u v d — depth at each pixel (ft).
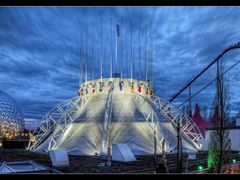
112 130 144.56
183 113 183.01
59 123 168.86
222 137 77.00
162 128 155.63
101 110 160.56
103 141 136.15
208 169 79.82
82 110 168.66
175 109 183.93
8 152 151.12
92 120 154.20
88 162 105.09
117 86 176.86
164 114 179.63
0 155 132.16
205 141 160.66
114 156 111.04
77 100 181.57
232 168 78.43
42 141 171.53
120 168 88.48
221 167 76.59
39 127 176.96
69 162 105.29
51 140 153.38
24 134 304.09
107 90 176.65
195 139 177.99
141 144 137.28
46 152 147.02
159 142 142.51
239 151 152.66
